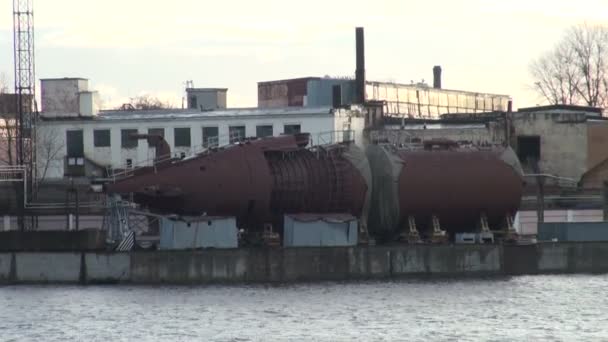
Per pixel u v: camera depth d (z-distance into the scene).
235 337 186.50
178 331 190.50
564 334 189.62
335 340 184.62
